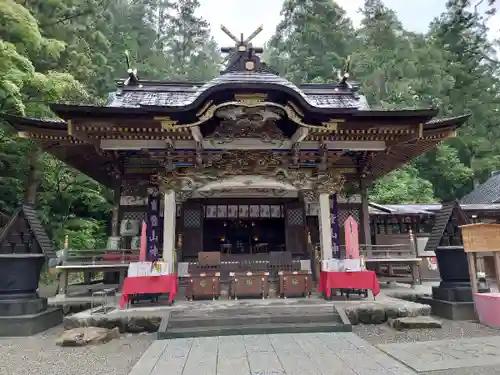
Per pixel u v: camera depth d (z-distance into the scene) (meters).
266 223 20.70
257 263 12.77
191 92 13.46
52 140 10.92
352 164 13.95
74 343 6.38
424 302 9.09
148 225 12.61
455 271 8.44
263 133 11.17
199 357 5.35
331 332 6.86
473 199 24.33
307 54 40.09
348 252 10.28
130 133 10.47
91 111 9.23
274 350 5.64
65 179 19.72
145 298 8.95
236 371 4.70
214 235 20.48
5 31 13.14
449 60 37.75
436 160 33.38
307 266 12.82
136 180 13.16
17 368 5.25
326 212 11.04
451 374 4.48
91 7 20.27
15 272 7.66
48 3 17.66
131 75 13.80
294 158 11.12
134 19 41.72
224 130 11.11
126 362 5.48
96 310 8.18
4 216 14.96
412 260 12.12
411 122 10.26
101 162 13.01
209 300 9.27
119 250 11.38
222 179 11.02
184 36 50.25
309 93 14.05
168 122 9.75
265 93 9.49
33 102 14.21
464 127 34.72
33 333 7.23
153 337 7.02
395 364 4.90
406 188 28.59
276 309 7.86
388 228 17.28
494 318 7.17
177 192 10.98
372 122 10.25
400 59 38.34
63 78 14.70
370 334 6.86
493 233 7.69
